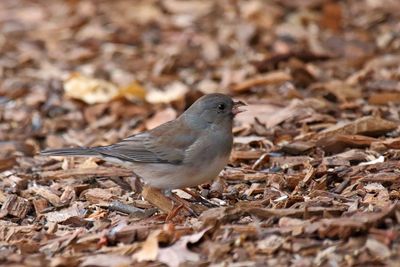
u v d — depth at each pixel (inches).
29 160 523.2
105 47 717.9
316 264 339.6
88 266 352.8
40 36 749.9
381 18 721.0
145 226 385.1
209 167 412.8
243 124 538.9
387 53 663.8
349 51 671.1
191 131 411.8
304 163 469.7
